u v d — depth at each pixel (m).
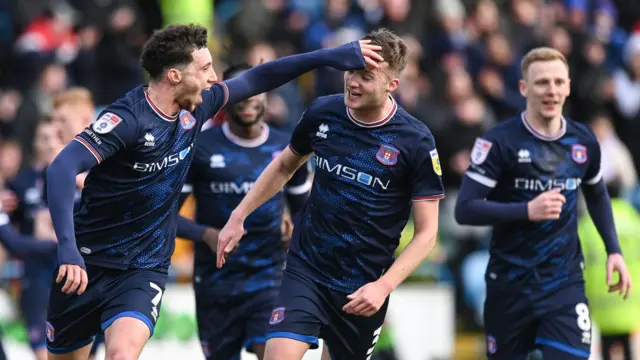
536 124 14.09
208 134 15.08
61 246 11.03
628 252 19.39
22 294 18.77
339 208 12.07
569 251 14.04
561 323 13.84
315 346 12.09
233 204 14.92
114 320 11.88
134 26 27.91
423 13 28.89
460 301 22.50
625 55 30.59
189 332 19.39
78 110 15.98
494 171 13.99
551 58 13.95
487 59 28.06
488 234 22.98
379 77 11.59
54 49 27.52
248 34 27.47
